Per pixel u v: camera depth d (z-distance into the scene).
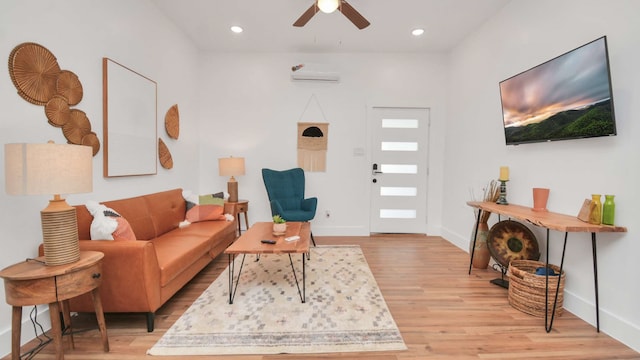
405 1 2.73
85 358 1.50
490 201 2.70
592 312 1.84
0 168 1.53
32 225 1.69
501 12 2.81
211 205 3.20
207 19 3.15
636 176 1.60
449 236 3.86
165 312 1.97
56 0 1.82
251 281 2.48
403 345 1.62
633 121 1.61
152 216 2.53
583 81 1.79
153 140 2.90
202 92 4.05
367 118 4.10
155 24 2.92
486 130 3.05
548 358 1.53
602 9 1.78
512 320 1.90
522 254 2.39
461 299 2.19
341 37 3.55
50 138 1.80
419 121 4.12
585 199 1.83
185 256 2.08
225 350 1.56
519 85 2.35
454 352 1.57
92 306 1.71
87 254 1.54
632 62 1.61
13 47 1.58
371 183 4.17
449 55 3.94
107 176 2.26
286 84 4.07
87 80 2.07
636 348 1.59
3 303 1.52
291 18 3.11
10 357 1.52
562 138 1.96
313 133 4.11
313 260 3.03
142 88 2.70
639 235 1.58
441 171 4.13
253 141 4.11
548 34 2.22
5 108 1.55
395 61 4.04
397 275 2.65
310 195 4.15
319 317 1.89
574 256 1.99
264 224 2.85
